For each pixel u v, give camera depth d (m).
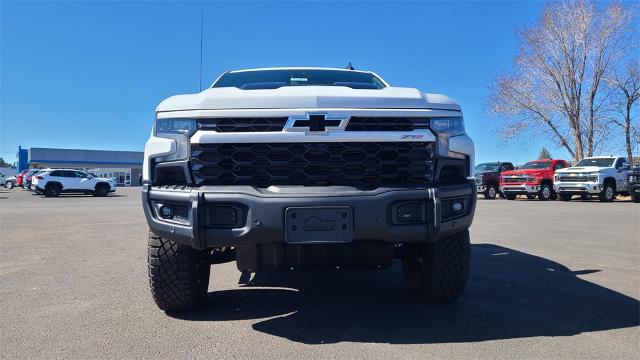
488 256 6.68
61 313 4.09
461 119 3.61
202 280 4.12
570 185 20.81
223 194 3.22
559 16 31.44
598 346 3.25
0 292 4.80
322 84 4.78
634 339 3.38
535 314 3.96
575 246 7.55
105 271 5.83
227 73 5.20
